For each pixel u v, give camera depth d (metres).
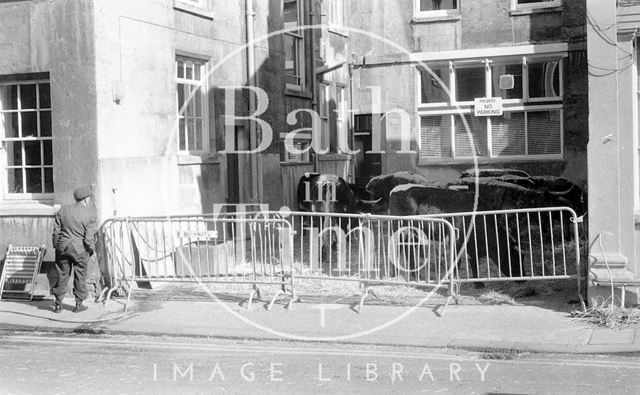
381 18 22.92
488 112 21.47
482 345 9.11
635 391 7.17
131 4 13.25
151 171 13.58
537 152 21.36
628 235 10.25
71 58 12.54
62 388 7.50
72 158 12.55
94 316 11.18
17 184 13.34
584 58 20.73
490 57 21.66
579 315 10.27
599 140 10.35
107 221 12.18
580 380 7.61
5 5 12.90
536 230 14.41
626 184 10.27
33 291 12.54
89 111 12.46
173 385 7.58
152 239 13.23
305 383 7.63
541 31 21.22
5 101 13.31
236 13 16.48
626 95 10.26
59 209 11.89
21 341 9.97
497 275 12.72
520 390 7.26
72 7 12.52
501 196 13.97
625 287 10.22
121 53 13.00
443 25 22.28
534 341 9.19
